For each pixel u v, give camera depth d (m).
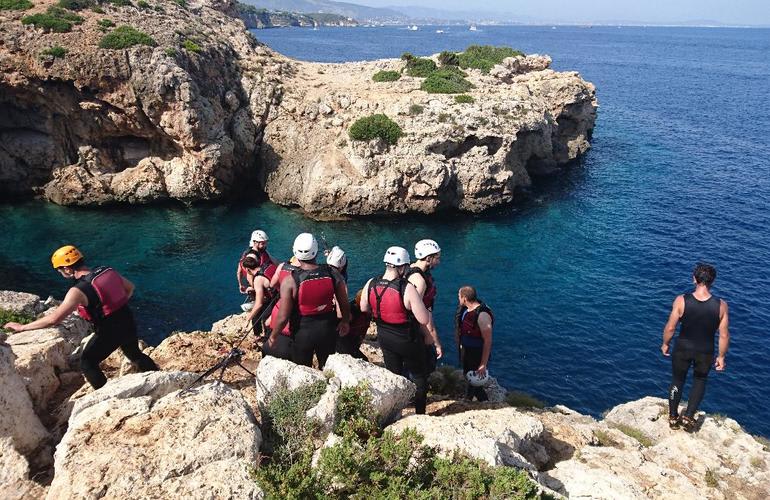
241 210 43.12
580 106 57.62
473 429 6.91
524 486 5.58
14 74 38.09
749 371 23.39
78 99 39.72
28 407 6.55
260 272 10.21
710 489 8.57
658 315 28.25
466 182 42.56
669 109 82.62
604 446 9.36
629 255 35.22
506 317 27.97
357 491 5.60
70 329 9.80
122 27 41.62
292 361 8.16
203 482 5.23
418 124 43.19
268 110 47.22
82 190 41.44
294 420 6.62
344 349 9.51
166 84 38.72
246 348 11.36
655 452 9.62
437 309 28.88
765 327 26.62
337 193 41.12
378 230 39.81
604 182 50.06
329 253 9.92
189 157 42.09
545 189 48.66
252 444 5.92
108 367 9.80
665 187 48.12
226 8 68.50
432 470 5.98
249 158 46.16
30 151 40.78
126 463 5.41
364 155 41.72
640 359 24.64
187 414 6.15
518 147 47.81
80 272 7.73
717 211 42.19
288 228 39.84
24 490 5.91
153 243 36.25
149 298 29.12
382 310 7.96
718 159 56.06
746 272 32.38
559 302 29.50
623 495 6.88
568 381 23.06
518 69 65.94
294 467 5.61
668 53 198.88
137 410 6.23
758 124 72.62
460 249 36.50
